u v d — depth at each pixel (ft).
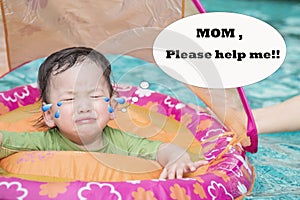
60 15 8.10
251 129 6.90
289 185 6.73
